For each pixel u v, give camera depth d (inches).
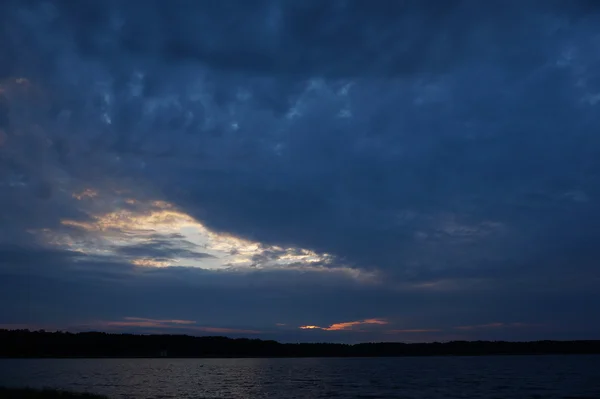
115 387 3678.6
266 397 3063.5
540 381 4552.2
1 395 2025.1
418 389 3708.2
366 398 3016.7
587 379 4825.3
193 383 4286.4
